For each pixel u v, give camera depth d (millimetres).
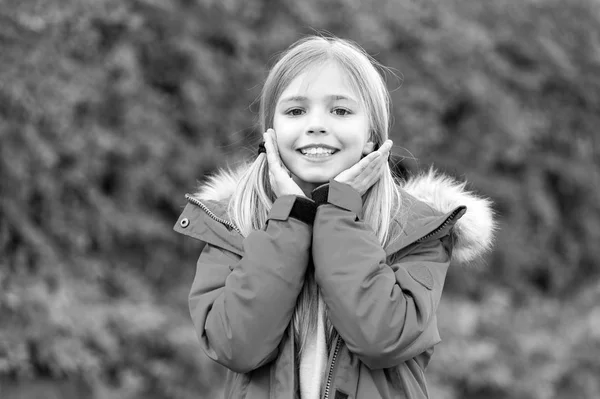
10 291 6812
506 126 9906
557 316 10047
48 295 6949
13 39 7277
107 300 7641
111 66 7758
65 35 7531
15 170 7168
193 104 8352
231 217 3568
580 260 11312
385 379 3318
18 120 7254
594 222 11133
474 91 9688
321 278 3244
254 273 3219
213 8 8484
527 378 8555
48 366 6754
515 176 10383
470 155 9930
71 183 7574
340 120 3469
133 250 8289
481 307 9445
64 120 7387
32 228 7328
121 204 8008
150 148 8008
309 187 3670
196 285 3439
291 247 3270
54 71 7398
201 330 3311
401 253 3434
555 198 11000
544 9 10789
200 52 8234
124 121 7914
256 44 8648
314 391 3355
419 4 9883
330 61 3492
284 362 3311
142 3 8008
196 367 7391
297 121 3475
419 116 9398
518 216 10281
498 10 10508
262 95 3695
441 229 3381
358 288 3168
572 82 10781
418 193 3789
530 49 10500
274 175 3471
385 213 3471
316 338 3406
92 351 6961
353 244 3256
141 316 7363
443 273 3418
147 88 8070
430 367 8242
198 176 8391
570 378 9000
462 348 8492
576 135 10883
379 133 3625
